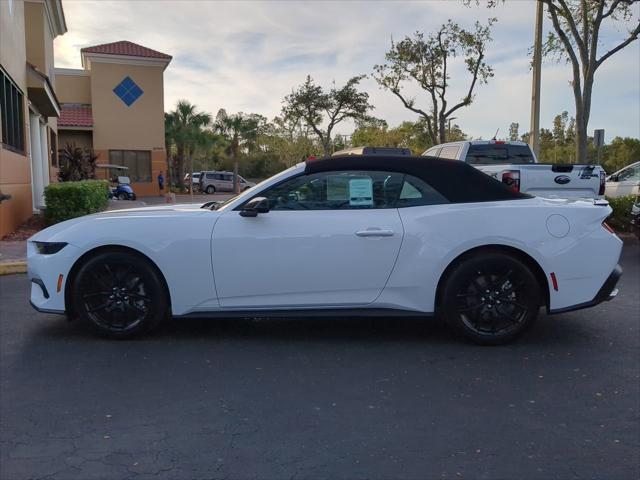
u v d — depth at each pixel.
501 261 5.07
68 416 3.82
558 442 3.49
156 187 36.69
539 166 10.20
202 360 4.87
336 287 5.13
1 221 12.27
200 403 4.02
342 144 62.62
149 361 4.84
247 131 48.78
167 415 3.84
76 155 23.36
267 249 5.10
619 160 65.25
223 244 5.11
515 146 12.63
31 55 20.16
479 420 3.78
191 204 6.33
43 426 3.68
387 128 58.31
